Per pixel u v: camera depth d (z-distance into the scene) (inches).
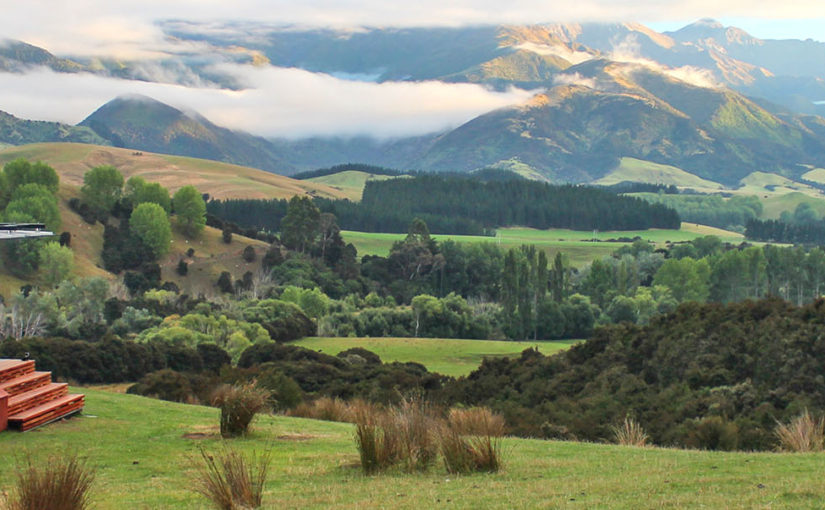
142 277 5044.3
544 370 1982.0
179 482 551.5
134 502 494.3
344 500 492.4
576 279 5925.2
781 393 1382.9
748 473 555.2
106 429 743.1
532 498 482.6
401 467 600.1
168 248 5516.7
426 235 6254.9
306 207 6087.6
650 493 487.5
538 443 779.4
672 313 1990.7
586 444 788.0
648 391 1619.1
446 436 611.5
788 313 1667.1
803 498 452.4
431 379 2021.4
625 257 6077.8
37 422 722.2
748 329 1659.7
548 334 4581.7
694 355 1640.0
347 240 7377.0
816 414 1168.2
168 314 3951.8
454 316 4480.8
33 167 5728.3
